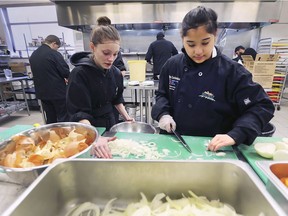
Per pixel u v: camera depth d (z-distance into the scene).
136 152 0.81
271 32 4.23
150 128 1.26
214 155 0.78
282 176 0.56
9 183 0.61
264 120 0.83
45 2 4.23
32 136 0.79
